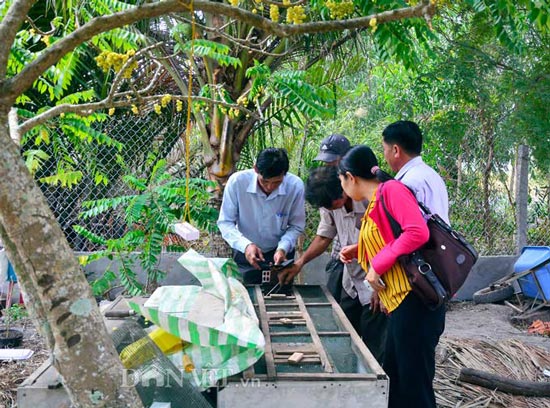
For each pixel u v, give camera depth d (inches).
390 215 107.5
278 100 206.4
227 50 152.6
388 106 277.7
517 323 217.6
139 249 229.6
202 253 224.2
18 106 211.2
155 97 93.5
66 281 58.8
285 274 143.1
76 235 225.5
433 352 113.7
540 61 227.5
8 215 57.3
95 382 59.5
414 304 110.3
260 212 153.0
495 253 251.4
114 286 221.0
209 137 199.8
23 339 182.9
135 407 62.1
